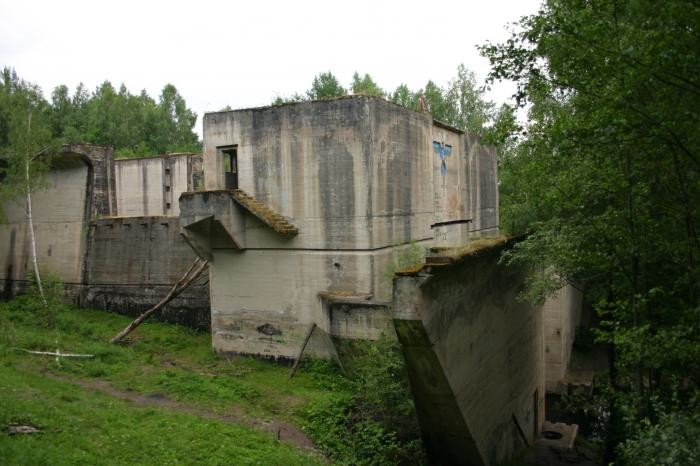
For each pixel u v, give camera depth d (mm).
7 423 9273
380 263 16062
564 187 10773
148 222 22250
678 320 9539
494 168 27422
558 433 18203
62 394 11977
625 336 7957
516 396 15406
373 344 13609
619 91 7078
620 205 10289
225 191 16547
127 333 19000
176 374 15375
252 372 16422
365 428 12273
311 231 16391
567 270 11406
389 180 16594
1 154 21203
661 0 6578
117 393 13617
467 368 11312
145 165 34094
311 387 15086
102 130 53875
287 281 16828
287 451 10789
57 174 24406
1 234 26062
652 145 7617
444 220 21062
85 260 23656
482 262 12289
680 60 6305
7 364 14406
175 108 63312
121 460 9039
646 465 6703
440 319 9945
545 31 8055
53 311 20156
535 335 18062
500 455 13648
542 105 11508
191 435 10719
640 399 9008
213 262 17891
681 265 9305
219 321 17969
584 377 22422
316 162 16156
